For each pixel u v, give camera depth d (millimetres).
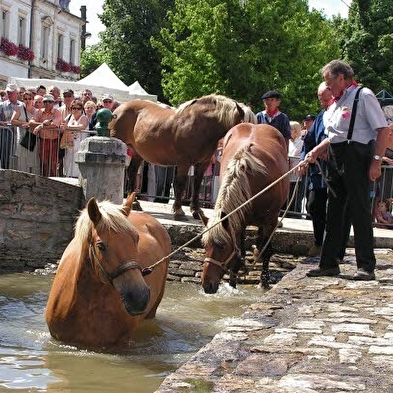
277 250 10492
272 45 32656
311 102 34125
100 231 5449
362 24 38656
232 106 10672
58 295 6035
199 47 33438
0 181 10906
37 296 8414
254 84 32125
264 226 8648
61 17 56938
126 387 4766
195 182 11461
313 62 34469
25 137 13258
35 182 11055
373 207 12109
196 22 33094
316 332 5352
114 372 5156
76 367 5238
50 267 10852
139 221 7180
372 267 7848
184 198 14422
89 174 10953
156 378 5035
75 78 60594
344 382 4094
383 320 5805
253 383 4066
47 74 54750
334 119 7637
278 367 4391
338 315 5984
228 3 32406
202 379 4188
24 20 51125
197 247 10531
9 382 4758
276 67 32656
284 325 5621
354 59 38125
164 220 11156
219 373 4316
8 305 7719
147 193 14852
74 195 11125
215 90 32500
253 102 32500
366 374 4262
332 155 7742
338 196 7961
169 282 9875
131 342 6199
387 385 4059
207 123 10875
